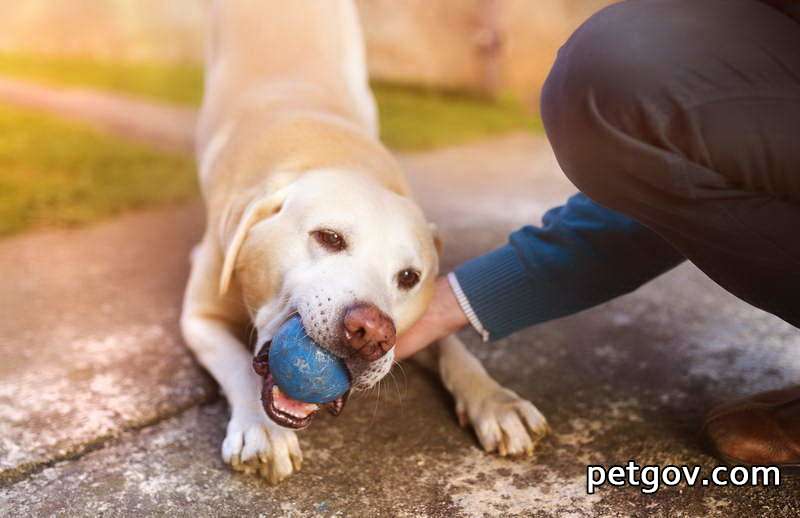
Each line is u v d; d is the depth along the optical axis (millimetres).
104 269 2865
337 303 1621
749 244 1384
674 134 1302
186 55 7738
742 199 1341
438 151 5254
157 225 3406
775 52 1287
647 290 2781
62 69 7086
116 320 2441
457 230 3418
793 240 1354
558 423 1952
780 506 1625
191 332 2125
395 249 1825
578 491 1693
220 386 2055
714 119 1276
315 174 1945
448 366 2041
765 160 1288
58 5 7727
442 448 1853
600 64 1331
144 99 6160
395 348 1940
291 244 1808
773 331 2439
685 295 2740
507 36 7332
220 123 2578
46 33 7727
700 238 1421
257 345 1807
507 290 1852
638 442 1866
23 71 6848
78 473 1711
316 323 1612
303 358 1577
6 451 1755
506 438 1815
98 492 1646
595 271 1796
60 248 3072
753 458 1710
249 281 1882
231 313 2152
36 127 4961
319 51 2883
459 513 1619
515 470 1771
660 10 1361
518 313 1876
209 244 2219
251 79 2695
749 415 1730
